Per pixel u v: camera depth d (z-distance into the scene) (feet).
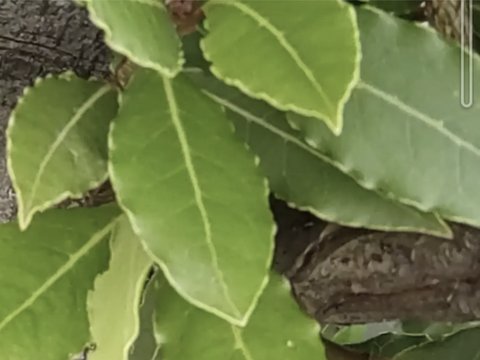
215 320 1.03
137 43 0.91
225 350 1.03
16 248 1.05
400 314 1.20
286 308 1.03
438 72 1.02
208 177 0.97
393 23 1.01
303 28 0.92
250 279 0.95
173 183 0.96
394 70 1.01
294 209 1.16
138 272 1.01
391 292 1.17
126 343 0.99
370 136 1.00
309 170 1.06
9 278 1.04
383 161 1.00
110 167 0.95
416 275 1.14
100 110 1.04
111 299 1.02
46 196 1.00
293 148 1.06
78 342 1.04
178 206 0.95
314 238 1.16
